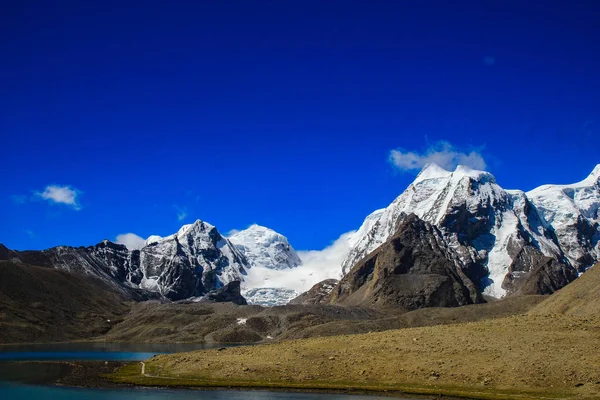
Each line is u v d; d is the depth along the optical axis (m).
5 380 164.88
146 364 184.25
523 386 126.56
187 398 132.12
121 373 174.50
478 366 137.12
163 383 152.12
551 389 123.88
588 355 132.50
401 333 169.62
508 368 133.75
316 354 160.38
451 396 125.94
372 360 150.88
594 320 154.38
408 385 135.00
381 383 138.38
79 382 159.62
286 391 137.88
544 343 141.38
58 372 182.50
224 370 159.25
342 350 161.12
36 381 162.12
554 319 159.25
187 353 192.12
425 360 145.00
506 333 152.50
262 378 150.38
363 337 172.50
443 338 156.75
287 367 154.75
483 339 150.38
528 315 172.88
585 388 122.06
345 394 133.12
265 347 179.50
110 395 138.12
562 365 130.38
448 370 138.12
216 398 131.62
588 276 199.25
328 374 147.88
